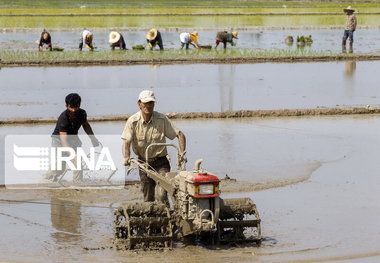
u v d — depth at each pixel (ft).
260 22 321.52
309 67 170.91
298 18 350.64
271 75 154.30
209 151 80.89
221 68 167.12
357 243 51.47
